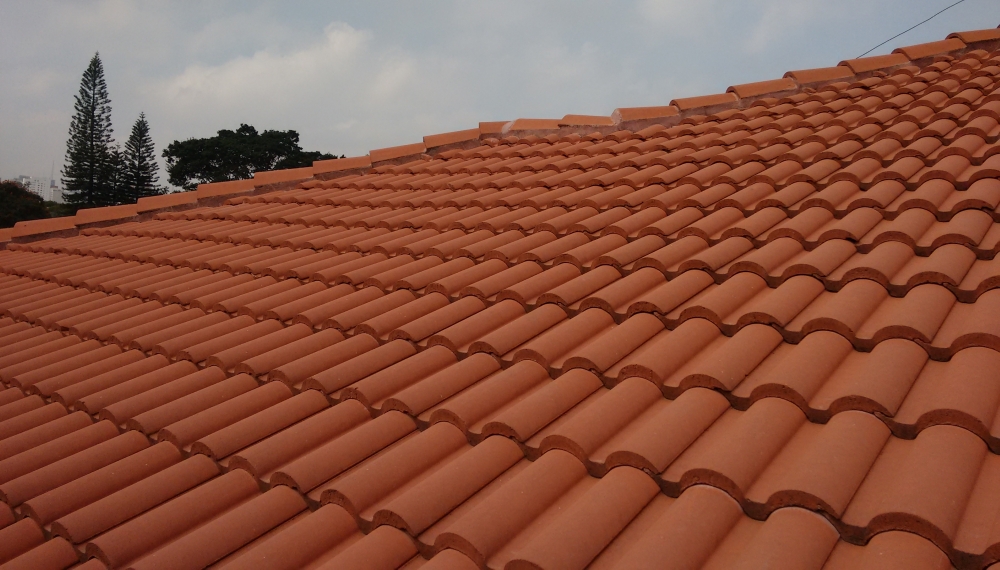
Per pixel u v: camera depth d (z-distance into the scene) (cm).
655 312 375
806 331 324
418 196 768
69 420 437
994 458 234
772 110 741
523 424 306
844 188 470
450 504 279
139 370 486
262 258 667
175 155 4834
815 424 275
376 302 483
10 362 561
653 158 667
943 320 306
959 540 203
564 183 663
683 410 289
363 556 261
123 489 346
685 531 230
